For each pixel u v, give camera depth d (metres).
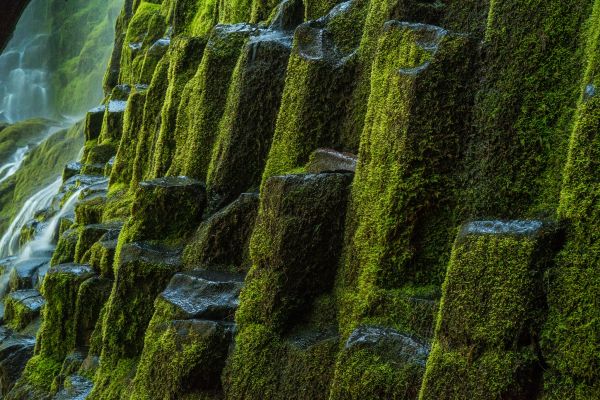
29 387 6.72
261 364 4.21
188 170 6.41
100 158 11.59
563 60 3.58
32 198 16.45
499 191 3.68
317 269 4.33
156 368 4.63
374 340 3.55
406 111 3.93
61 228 10.20
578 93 3.50
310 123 5.07
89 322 6.75
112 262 6.76
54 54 32.44
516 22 3.74
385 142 4.05
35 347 7.26
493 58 3.81
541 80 3.62
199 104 6.44
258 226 4.53
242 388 4.22
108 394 5.40
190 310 4.73
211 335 4.41
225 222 5.40
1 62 32.47
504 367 2.98
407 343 3.49
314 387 3.93
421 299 3.70
